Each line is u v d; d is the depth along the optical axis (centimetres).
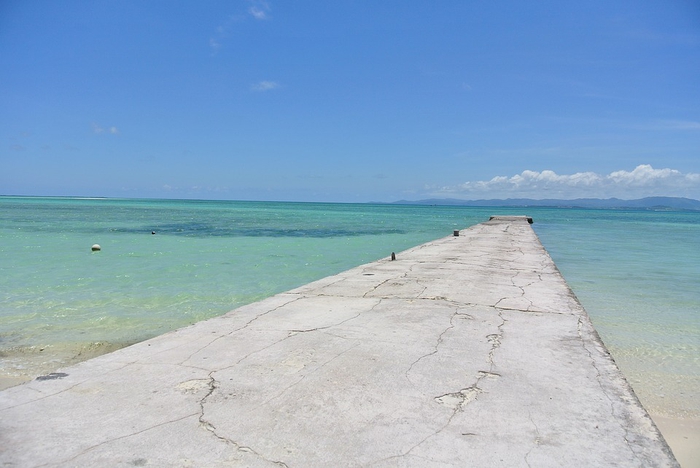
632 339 600
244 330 450
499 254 1166
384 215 5972
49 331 613
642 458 229
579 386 318
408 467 219
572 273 1196
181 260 1338
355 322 482
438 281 743
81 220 3531
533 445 240
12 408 278
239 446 237
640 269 1273
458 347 400
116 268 1168
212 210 7075
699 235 2892
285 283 976
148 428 255
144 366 350
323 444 239
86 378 326
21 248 1600
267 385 315
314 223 3697
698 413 393
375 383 320
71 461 222
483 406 286
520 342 417
